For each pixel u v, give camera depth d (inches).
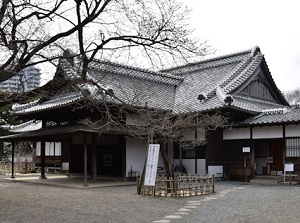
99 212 450.6
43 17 434.0
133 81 1027.3
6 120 1295.5
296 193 638.5
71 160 1085.1
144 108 574.9
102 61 483.5
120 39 426.9
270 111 895.7
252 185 797.9
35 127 1228.5
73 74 444.1
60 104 825.5
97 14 426.0
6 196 602.5
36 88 419.5
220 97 919.0
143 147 967.0
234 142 920.3
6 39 413.7
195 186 622.8
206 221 394.3
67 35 424.8
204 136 916.6
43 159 990.4
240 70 1050.1
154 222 389.1
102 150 1085.1
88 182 858.8
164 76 1139.3
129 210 467.2
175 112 939.3
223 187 756.6
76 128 781.3
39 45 408.8
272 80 1109.1
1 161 1477.6
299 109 875.4
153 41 426.6
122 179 919.7
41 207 485.7
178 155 983.0
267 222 386.6
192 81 1159.6
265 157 974.4
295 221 390.3
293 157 818.2
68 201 544.7
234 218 410.6
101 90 435.8
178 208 485.1
